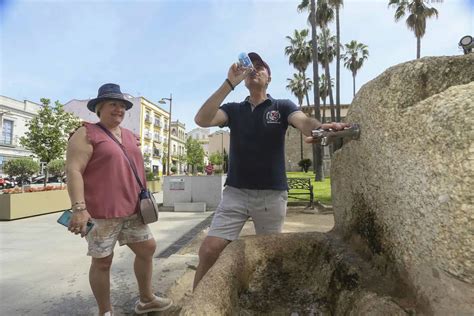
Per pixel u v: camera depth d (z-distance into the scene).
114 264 4.26
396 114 1.35
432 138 1.12
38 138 17.09
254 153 2.33
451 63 1.32
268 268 1.94
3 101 32.88
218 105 2.13
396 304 1.24
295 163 44.81
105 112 2.59
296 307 1.77
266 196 2.37
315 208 9.79
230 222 2.35
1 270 4.11
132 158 2.64
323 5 23.33
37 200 9.48
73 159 2.36
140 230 2.67
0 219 8.45
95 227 2.41
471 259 0.96
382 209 1.49
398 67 1.41
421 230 1.18
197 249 4.98
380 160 1.47
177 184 10.18
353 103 1.80
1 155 32.06
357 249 1.78
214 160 57.03
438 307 1.09
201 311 1.29
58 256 4.77
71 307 2.99
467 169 0.98
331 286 1.76
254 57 2.38
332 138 1.75
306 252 2.00
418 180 1.18
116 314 2.84
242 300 1.75
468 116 1.02
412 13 24.25
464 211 0.97
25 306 3.02
